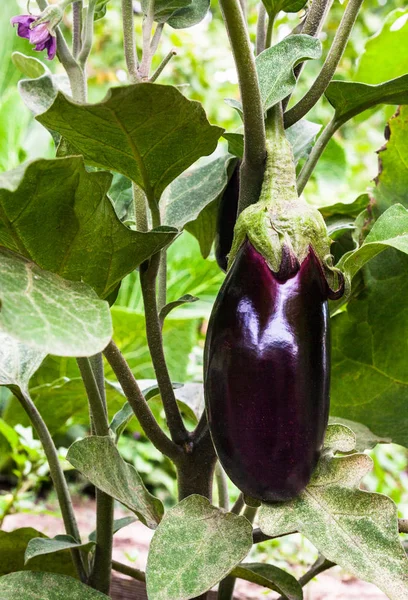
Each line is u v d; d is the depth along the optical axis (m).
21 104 2.26
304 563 1.72
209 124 0.82
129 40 0.96
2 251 0.79
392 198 1.14
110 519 0.99
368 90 0.96
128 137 0.83
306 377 0.82
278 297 0.83
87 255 0.86
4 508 1.77
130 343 2.14
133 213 1.10
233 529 0.84
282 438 0.82
